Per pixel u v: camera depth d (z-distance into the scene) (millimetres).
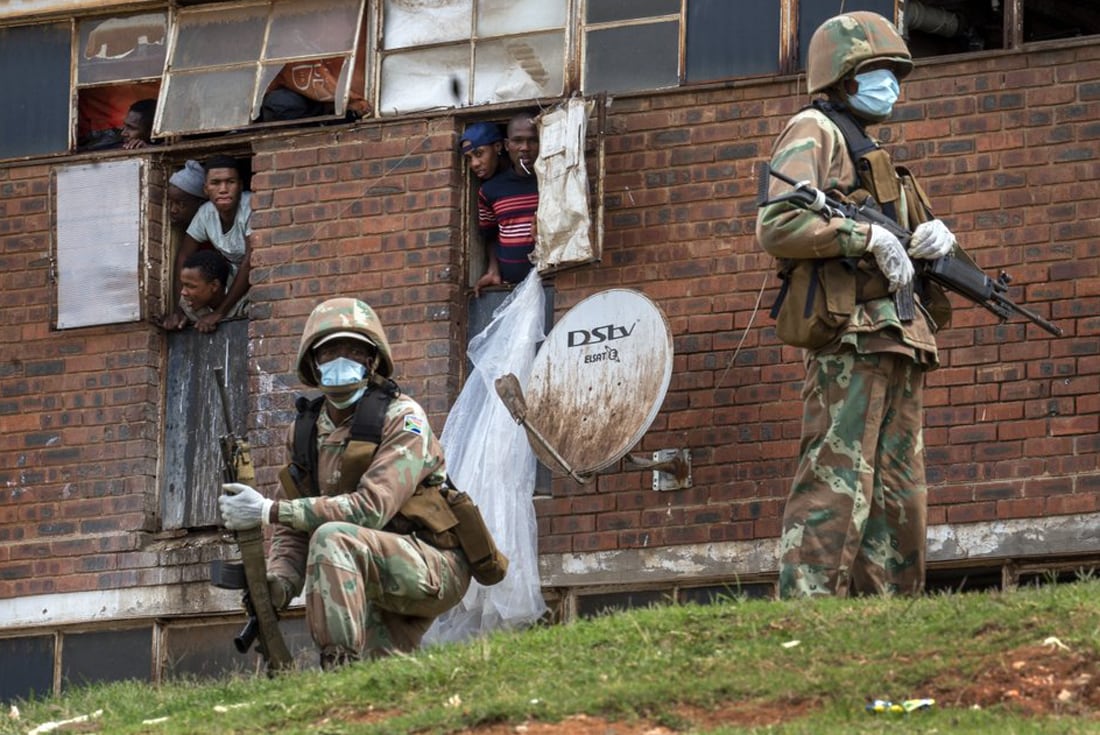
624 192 21812
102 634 22953
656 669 13203
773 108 21562
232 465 15086
